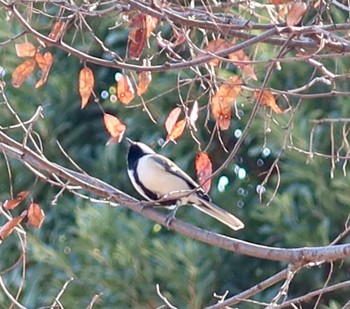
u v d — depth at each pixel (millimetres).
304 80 13305
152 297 13352
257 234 14109
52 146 14789
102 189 7875
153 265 13414
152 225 13852
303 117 13234
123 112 14305
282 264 14023
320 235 13227
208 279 13422
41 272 13711
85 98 7801
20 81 7770
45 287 13625
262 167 14273
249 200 14273
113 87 14508
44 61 7789
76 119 15000
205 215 14070
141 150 10289
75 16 7859
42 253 13578
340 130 13281
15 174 14633
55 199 7766
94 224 13531
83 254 13625
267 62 6984
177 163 14047
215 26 7637
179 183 9961
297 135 12969
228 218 9461
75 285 13469
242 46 7043
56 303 7883
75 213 14133
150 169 10000
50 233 14320
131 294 13367
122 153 14562
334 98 13438
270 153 13539
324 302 13969
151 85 13758
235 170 14297
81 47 13883
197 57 7531
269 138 13297
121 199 7953
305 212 13492
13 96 14508
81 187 7852
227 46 7445
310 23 8133
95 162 14750
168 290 13398
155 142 14141
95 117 15039
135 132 14273
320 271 13852
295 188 13562
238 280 13945
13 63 13859
